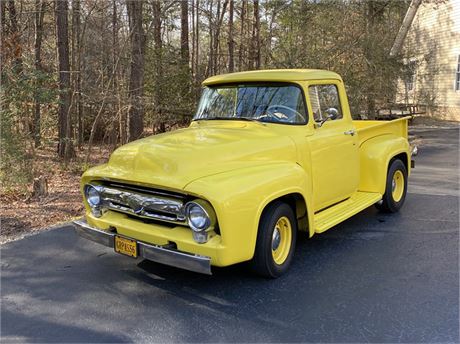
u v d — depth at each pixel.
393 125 6.97
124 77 11.65
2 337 3.37
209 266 3.55
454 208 6.91
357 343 3.24
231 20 16.28
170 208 3.79
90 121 13.84
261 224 4.08
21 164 7.74
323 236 5.64
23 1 12.27
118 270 4.60
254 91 5.19
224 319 3.59
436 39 23.06
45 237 5.65
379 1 18.59
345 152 5.51
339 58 15.28
